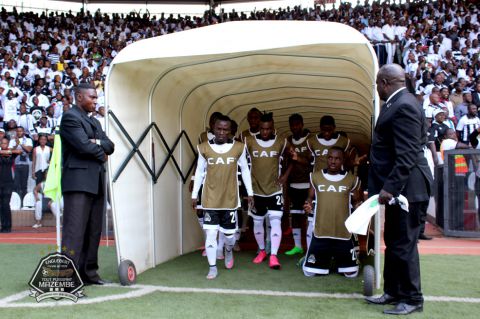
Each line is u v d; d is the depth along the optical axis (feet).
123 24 75.25
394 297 14.11
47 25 71.56
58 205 17.42
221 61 18.62
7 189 31.01
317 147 20.98
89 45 67.05
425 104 39.45
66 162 16.01
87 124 16.07
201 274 18.38
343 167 18.94
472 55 58.13
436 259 21.09
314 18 74.18
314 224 18.02
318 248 17.88
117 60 16.49
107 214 27.14
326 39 14.90
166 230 20.99
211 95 24.09
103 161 16.25
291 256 22.22
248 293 15.53
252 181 20.20
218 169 17.99
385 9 70.13
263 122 20.10
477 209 26.86
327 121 20.67
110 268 19.80
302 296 15.16
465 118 39.37
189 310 13.57
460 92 45.57
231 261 19.45
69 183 15.78
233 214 18.22
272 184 19.98
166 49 16.14
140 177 18.70
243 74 20.67
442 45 59.98
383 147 13.75
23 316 13.02
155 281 17.19
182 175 22.63
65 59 61.87
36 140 40.16
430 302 14.37
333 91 22.53
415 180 13.35
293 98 25.02
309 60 18.06
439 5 69.92
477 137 32.50
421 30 64.80
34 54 59.21
